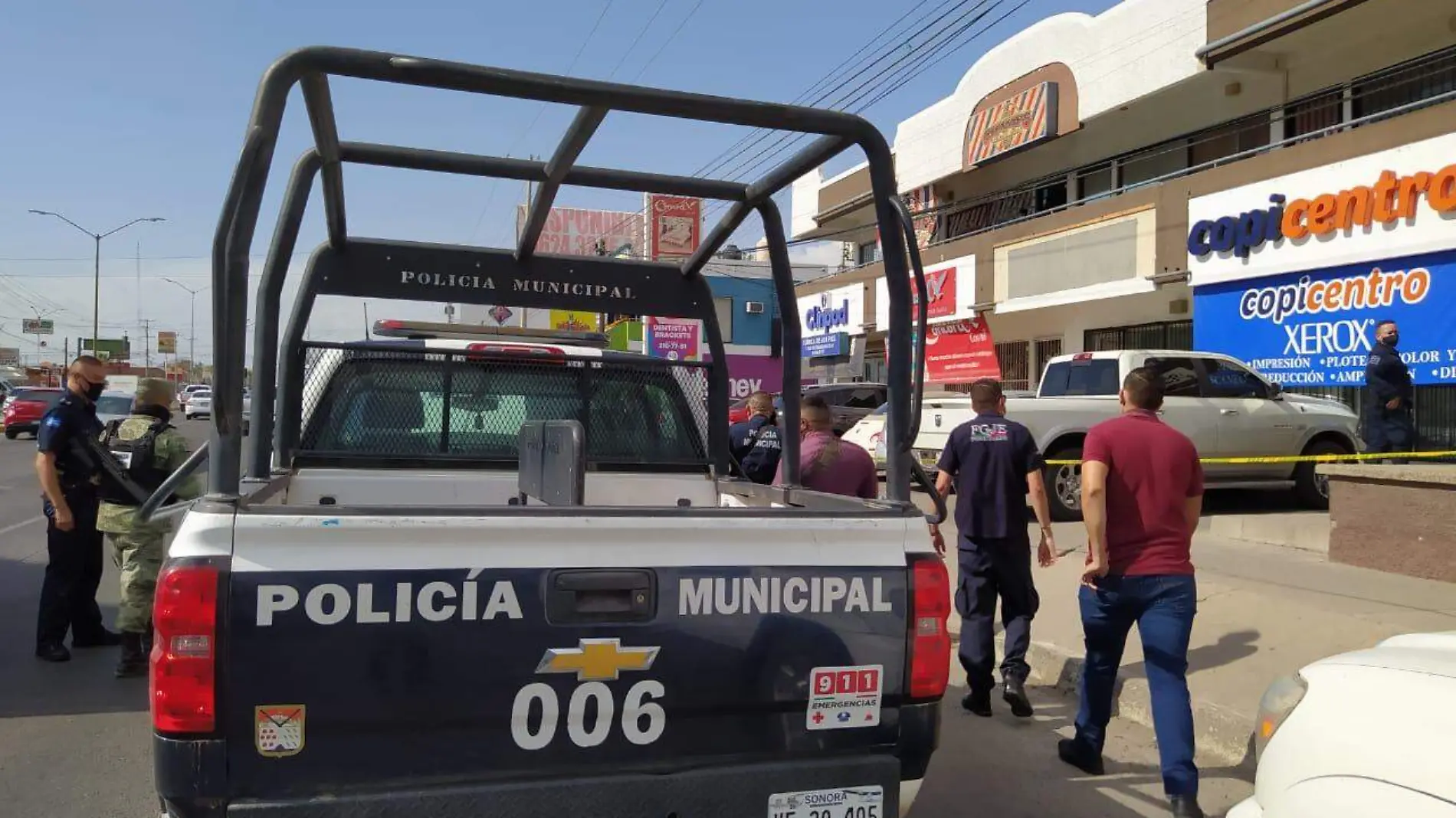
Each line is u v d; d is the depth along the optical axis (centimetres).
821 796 270
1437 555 739
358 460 456
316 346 452
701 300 477
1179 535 436
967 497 550
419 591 245
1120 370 1175
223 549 236
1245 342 1409
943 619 287
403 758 246
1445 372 1157
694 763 266
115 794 439
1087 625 462
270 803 236
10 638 697
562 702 254
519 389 479
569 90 269
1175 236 1507
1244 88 1577
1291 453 1218
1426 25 1338
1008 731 536
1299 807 264
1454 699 244
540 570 252
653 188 386
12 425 3023
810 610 274
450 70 259
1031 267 1803
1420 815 233
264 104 246
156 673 233
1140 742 520
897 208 289
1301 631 611
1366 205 1231
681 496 478
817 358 2534
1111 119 1775
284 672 237
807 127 294
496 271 448
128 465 598
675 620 262
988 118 1953
